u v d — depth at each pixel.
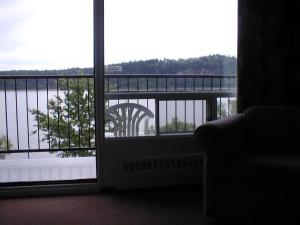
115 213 2.72
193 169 3.38
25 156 4.46
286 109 2.89
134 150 3.34
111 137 3.33
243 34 3.24
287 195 2.32
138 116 3.44
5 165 4.08
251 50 3.24
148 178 3.30
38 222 2.56
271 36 3.22
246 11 3.21
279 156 2.57
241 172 2.45
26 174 3.73
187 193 3.18
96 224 2.52
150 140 3.36
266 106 3.03
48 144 4.48
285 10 3.18
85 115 4.50
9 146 4.44
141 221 2.57
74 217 2.64
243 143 2.83
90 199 3.05
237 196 2.50
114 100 3.36
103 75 3.22
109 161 3.29
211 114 3.58
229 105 3.57
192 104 3.55
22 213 2.73
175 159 3.37
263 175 2.37
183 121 3.55
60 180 3.33
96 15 3.16
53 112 4.48
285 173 2.30
